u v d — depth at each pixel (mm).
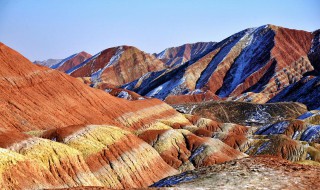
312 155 84500
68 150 45938
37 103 74312
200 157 72875
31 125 66750
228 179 22969
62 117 75625
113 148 55281
